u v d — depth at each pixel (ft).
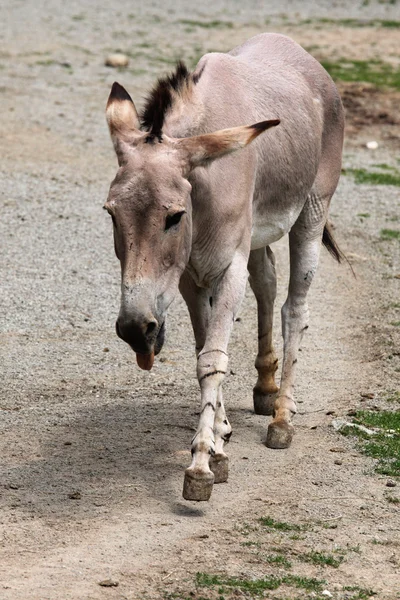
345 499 50.78
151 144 44.91
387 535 46.98
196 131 48.29
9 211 110.32
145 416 61.72
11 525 46.24
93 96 164.25
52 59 184.14
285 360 60.03
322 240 66.13
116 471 53.16
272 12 248.32
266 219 56.29
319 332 80.07
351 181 131.03
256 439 59.11
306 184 59.47
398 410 63.16
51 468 53.26
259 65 58.75
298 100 58.90
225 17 237.86
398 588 42.06
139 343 43.01
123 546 44.47
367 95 172.55
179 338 78.13
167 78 48.62
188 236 45.83
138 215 43.29
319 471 54.13
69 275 91.61
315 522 47.98
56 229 105.40
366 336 78.64
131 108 47.70
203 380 48.57
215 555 43.93
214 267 49.85
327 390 67.51
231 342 77.77
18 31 204.03
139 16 231.30
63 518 47.24
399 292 90.22
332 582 42.16
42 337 76.18
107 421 60.59
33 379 67.62
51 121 149.89
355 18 245.86
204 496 47.55
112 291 87.92
